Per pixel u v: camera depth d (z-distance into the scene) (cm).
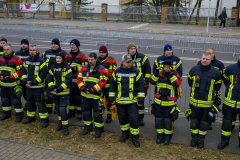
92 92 437
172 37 1711
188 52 1391
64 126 468
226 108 414
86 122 470
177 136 464
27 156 387
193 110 423
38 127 500
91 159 382
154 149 418
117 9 3033
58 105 480
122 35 1845
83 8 3162
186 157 392
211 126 491
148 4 3322
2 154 392
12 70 511
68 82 464
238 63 409
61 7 3216
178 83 413
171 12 2739
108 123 520
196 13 2656
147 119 544
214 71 407
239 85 402
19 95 511
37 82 480
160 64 483
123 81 420
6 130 483
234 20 2534
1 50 595
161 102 425
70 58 524
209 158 389
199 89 411
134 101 423
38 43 1617
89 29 2075
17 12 3347
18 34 2031
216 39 1590
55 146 425
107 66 492
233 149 418
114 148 421
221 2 2983
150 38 1764
